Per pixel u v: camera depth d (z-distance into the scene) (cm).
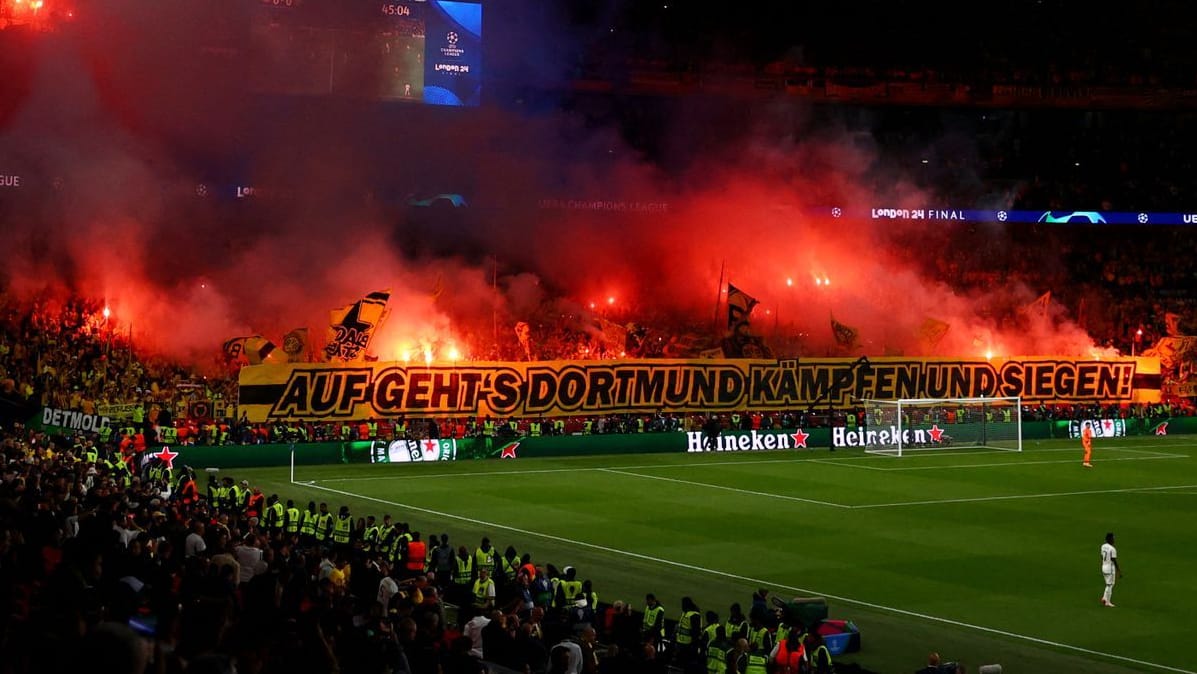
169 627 758
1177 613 2691
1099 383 6900
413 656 1280
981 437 6450
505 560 2619
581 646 1516
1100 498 4419
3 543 1302
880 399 6450
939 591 2898
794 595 2848
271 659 888
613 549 3409
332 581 1692
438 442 5462
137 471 4175
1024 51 8812
